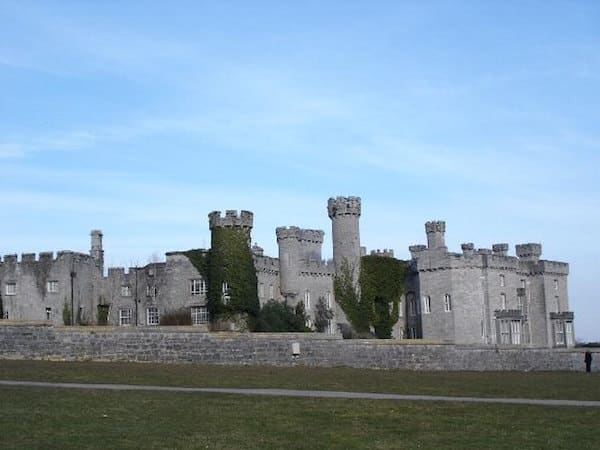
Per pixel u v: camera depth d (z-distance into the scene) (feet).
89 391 104.37
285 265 293.84
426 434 83.46
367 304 309.83
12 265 284.41
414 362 186.60
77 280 284.00
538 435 84.02
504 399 112.68
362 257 312.29
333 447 76.48
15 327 155.53
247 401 100.32
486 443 79.77
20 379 118.21
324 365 174.70
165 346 163.02
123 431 79.87
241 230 269.85
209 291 269.64
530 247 338.13
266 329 267.18
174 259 282.56
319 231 323.37
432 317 301.63
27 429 78.84
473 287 299.58
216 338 165.68
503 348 202.49
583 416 95.81
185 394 105.29
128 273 291.58
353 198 311.27
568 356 211.82
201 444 75.77
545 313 327.67
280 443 77.30
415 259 311.27
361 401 103.76
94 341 159.02
